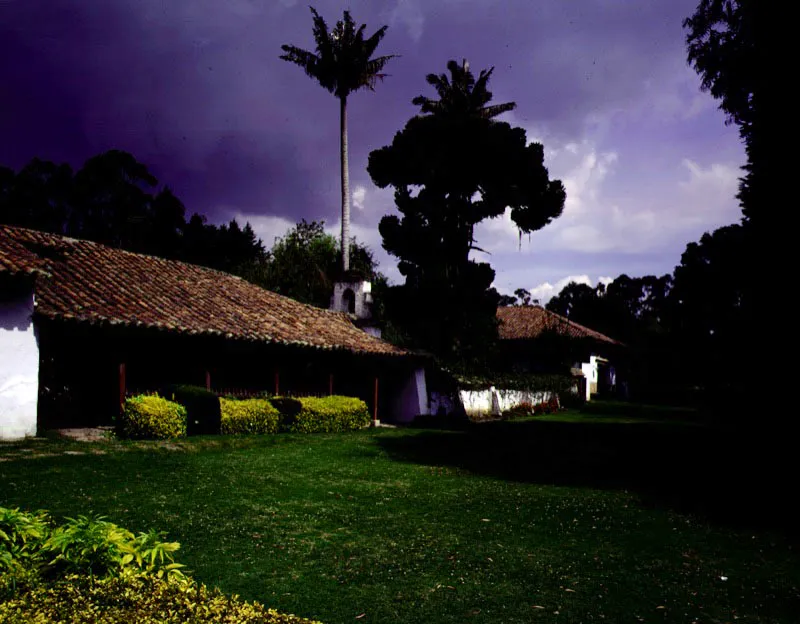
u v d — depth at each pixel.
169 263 21.30
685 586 5.72
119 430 13.61
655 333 51.97
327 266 40.66
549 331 39.22
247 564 5.86
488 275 31.31
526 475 12.03
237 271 40.25
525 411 30.45
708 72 16.80
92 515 7.09
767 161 16.88
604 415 31.48
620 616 4.96
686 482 11.58
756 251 17.20
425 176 32.53
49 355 14.92
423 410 24.86
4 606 2.72
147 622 2.75
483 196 32.69
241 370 19.05
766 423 17.62
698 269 28.30
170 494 8.50
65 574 3.17
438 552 6.47
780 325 16.81
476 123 31.14
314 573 5.70
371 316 26.27
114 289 16.47
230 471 10.56
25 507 7.28
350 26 32.72
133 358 16.42
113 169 40.31
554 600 5.26
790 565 6.49
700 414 31.58
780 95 15.75
